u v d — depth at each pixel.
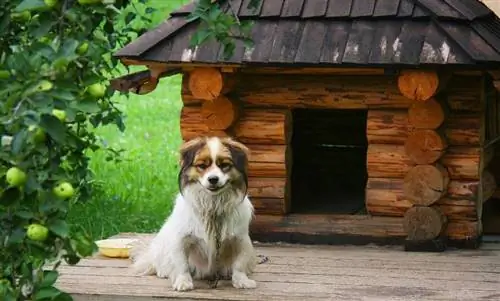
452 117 7.66
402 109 7.69
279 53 7.34
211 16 4.42
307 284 6.69
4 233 3.78
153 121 15.20
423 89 7.11
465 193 7.70
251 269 6.90
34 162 3.59
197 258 6.82
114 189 11.11
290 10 7.68
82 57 3.75
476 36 7.15
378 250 7.76
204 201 6.52
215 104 7.84
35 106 3.35
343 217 7.97
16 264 3.95
